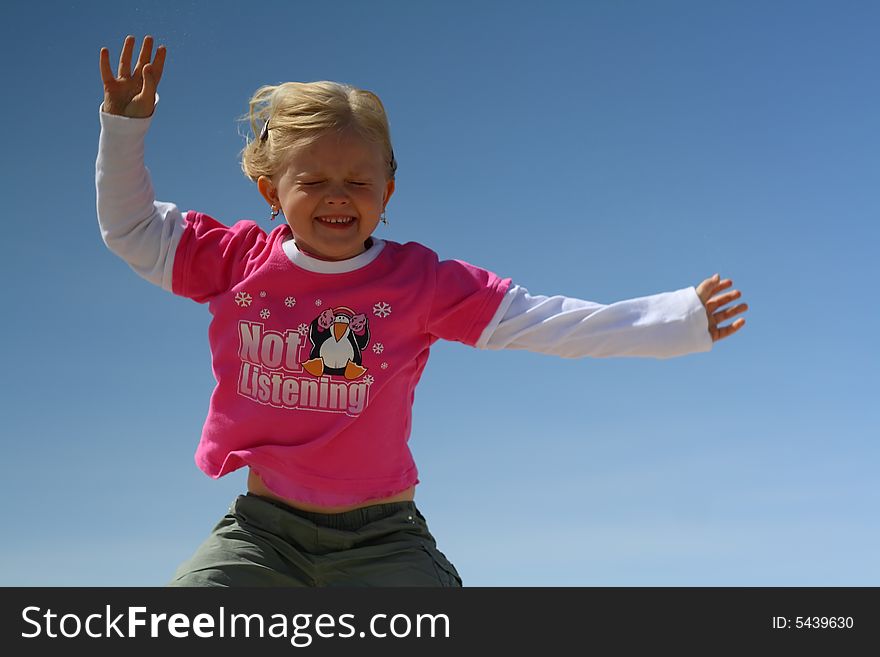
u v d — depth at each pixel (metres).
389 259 3.72
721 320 3.67
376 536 3.53
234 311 3.64
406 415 3.68
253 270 3.66
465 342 3.72
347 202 3.54
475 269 3.77
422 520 3.66
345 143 3.53
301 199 3.54
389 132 3.69
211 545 3.50
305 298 3.62
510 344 3.70
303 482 3.50
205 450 3.64
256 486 3.57
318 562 3.46
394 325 3.63
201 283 3.74
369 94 3.66
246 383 3.60
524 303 3.72
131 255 3.74
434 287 3.68
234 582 3.42
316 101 3.56
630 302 3.69
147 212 3.75
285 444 3.53
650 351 3.65
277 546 3.48
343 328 3.59
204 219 3.83
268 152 3.66
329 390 3.56
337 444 3.54
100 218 3.73
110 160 3.67
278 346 3.58
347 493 3.52
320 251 3.61
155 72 3.68
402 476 3.62
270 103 3.70
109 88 3.67
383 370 3.60
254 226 3.79
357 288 3.62
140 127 3.67
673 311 3.64
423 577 3.50
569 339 3.66
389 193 3.81
